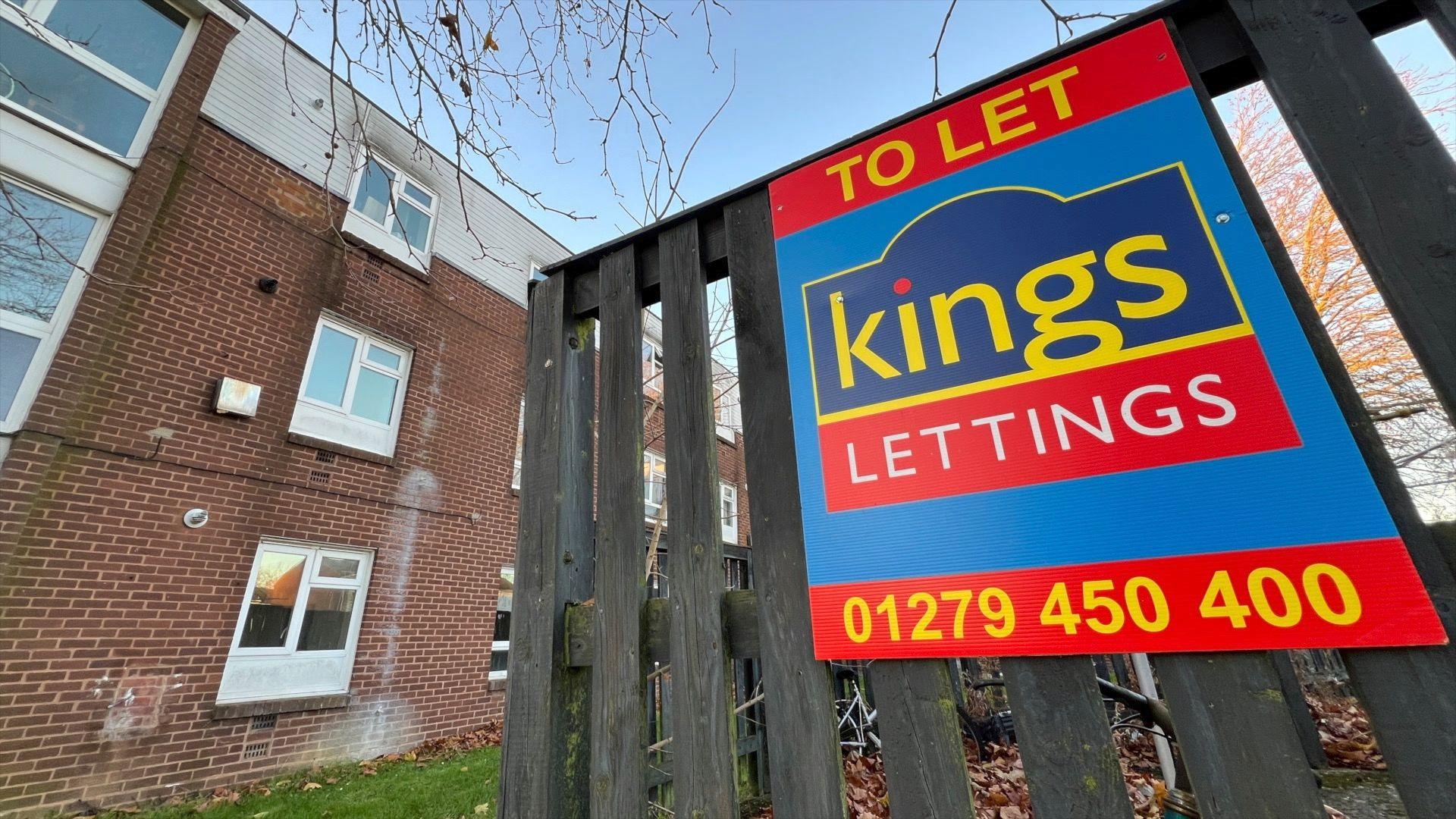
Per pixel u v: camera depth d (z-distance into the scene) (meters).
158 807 4.21
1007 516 1.13
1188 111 1.23
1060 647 1.02
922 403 1.28
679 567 1.45
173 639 4.61
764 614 1.32
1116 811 0.92
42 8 4.85
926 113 1.54
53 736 3.99
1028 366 1.20
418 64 2.18
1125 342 1.13
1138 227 1.19
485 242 8.39
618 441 1.66
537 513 1.73
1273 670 0.90
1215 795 0.88
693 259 1.74
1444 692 0.82
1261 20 1.27
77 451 4.35
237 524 5.12
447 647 6.48
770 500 1.39
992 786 3.69
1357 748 3.99
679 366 1.63
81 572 4.25
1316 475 0.94
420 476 6.68
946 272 1.35
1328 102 1.16
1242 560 0.95
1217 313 1.07
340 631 5.76
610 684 1.45
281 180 6.07
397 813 3.93
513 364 8.24
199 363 5.12
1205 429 1.03
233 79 5.91
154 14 5.47
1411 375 6.65
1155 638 0.96
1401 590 0.86
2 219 4.36
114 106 5.08
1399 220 1.04
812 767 1.17
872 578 1.21
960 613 1.11
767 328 1.54
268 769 4.92
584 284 2.00
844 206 1.54
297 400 5.79
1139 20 1.37
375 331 6.65
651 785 3.08
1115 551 1.03
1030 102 1.41
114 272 4.71
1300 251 7.66
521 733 1.53
